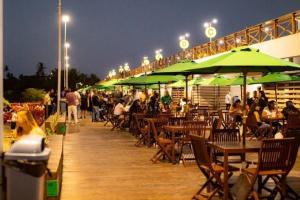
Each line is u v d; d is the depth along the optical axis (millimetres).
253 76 20922
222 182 7219
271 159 6465
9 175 4359
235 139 8297
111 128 21453
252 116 14094
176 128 10711
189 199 7254
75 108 23094
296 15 17266
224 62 7406
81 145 14398
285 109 14688
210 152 7629
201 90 29359
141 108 18625
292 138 6457
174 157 10602
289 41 17562
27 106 14617
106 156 11922
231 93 28609
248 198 6871
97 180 8766
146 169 9922
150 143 13875
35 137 4633
